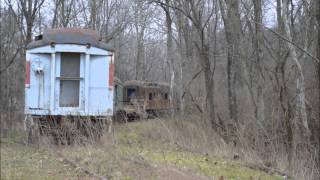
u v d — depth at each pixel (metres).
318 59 14.60
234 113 21.92
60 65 20.23
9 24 33.81
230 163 15.91
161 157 16.83
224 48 29.31
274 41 22.48
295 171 14.84
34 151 17.58
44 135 19.42
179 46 34.56
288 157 15.85
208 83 23.95
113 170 13.49
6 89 31.41
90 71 20.30
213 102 23.58
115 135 21.02
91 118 20.06
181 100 26.78
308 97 17.08
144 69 61.78
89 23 47.69
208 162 16.09
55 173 13.09
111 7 48.50
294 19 20.52
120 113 29.09
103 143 18.75
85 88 20.14
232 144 18.53
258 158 16.17
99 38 20.86
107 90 20.38
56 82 20.14
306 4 18.75
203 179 12.74
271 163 15.59
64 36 20.16
